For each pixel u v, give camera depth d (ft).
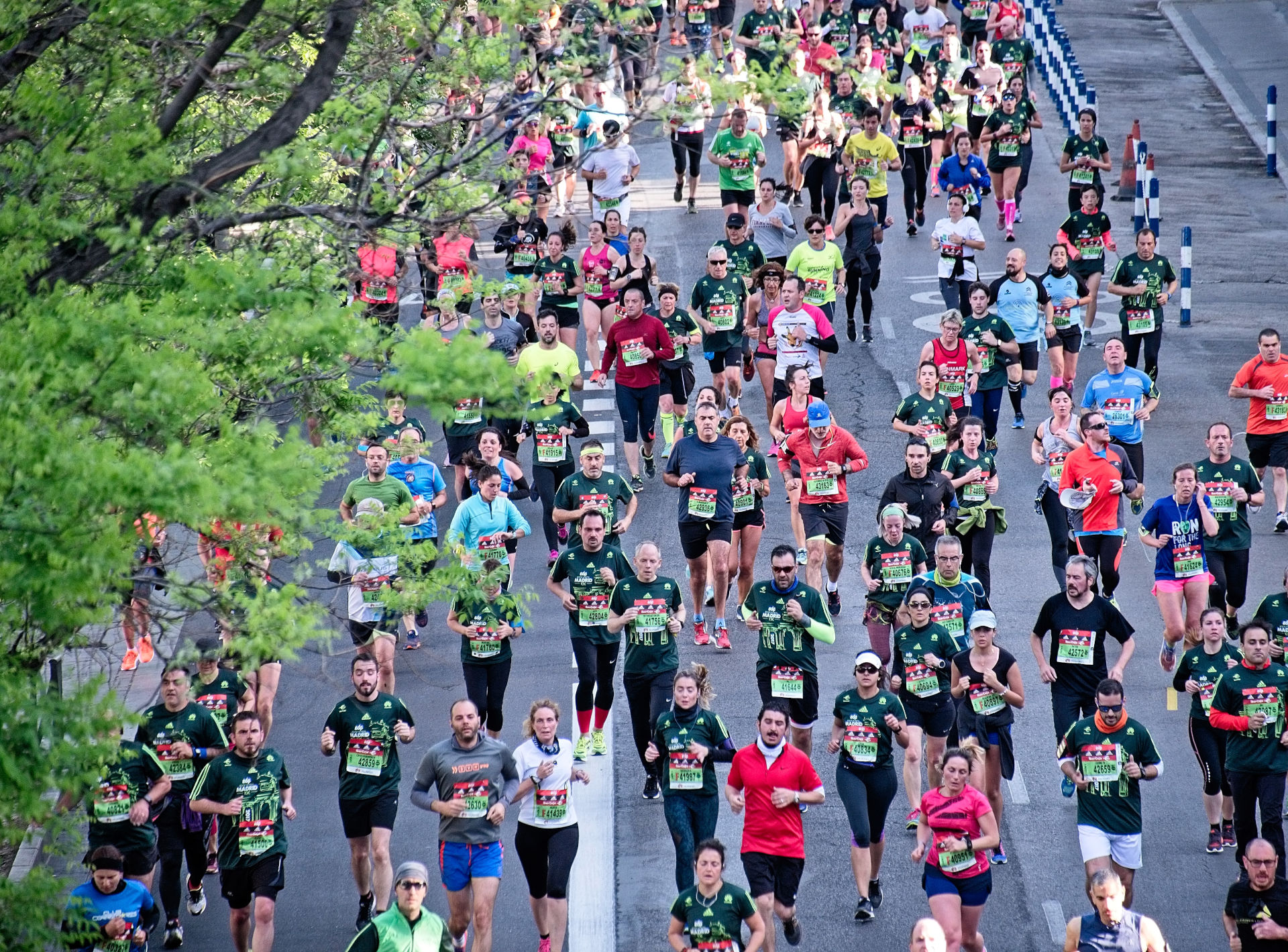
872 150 335.26
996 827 137.49
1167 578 188.34
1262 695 150.82
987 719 158.40
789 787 140.26
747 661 200.54
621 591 167.94
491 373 103.55
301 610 109.60
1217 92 492.54
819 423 201.26
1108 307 324.39
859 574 222.69
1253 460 233.55
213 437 110.11
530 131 136.87
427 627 217.77
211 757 151.94
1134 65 527.81
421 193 127.03
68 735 97.40
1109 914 126.82
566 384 218.38
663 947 149.38
